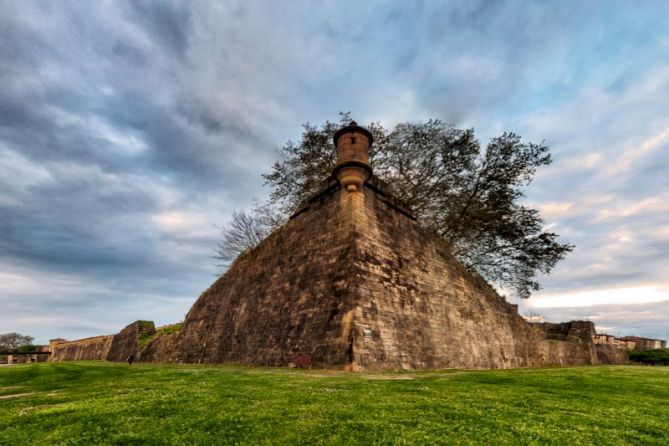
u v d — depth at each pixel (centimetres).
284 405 580
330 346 1294
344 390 716
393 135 2969
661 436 467
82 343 5356
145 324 3591
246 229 4166
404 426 471
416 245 1914
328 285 1465
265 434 445
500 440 428
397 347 1404
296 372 1150
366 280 1439
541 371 1384
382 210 1789
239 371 1205
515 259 2866
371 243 1580
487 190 2808
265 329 1711
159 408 578
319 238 1689
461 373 1189
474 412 547
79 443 432
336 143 1748
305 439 426
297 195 3191
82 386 952
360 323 1302
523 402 646
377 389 732
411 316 1581
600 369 1582
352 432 446
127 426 489
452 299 1944
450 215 2892
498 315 2297
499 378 1009
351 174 1614
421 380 907
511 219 2748
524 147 2662
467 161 2797
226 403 602
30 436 460
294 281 1703
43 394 837
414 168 2967
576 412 582
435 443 414
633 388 892
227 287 2447
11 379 1334
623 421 532
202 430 464
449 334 1773
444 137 2833
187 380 924
